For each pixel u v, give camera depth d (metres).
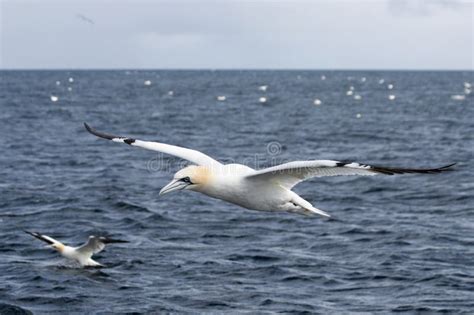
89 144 51.78
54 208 28.55
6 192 31.45
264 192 12.84
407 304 17.89
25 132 60.19
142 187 33.62
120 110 89.44
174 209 28.80
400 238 24.30
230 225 26.25
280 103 107.25
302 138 58.53
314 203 30.88
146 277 19.75
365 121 75.31
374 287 19.20
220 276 20.00
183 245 23.41
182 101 110.81
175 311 17.27
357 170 11.48
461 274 20.28
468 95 131.88
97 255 21.67
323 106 101.00
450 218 27.81
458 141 55.97
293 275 20.14
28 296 18.00
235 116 81.50
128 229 25.64
